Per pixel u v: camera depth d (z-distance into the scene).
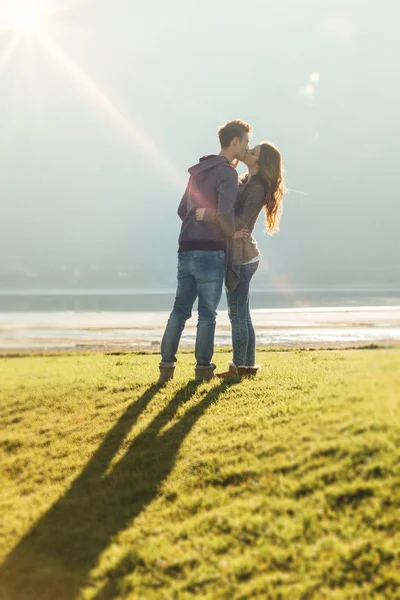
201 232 5.52
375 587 2.33
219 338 15.62
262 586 2.49
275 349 11.76
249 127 5.60
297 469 3.35
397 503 2.77
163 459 4.02
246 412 4.55
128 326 22.52
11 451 4.80
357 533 2.65
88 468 4.15
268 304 47.12
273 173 5.55
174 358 6.05
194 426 4.48
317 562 2.55
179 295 5.88
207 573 2.67
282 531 2.82
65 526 3.39
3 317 30.36
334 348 11.55
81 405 5.75
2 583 2.88
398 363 4.67
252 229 5.80
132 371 7.64
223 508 3.19
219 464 3.71
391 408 3.73
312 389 4.79
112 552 3.01
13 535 3.36
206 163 5.49
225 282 5.74
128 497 3.61
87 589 2.74
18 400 6.27
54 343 15.85
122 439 4.53
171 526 3.16
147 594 2.62
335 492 2.99
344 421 3.77
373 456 3.19
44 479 4.13
